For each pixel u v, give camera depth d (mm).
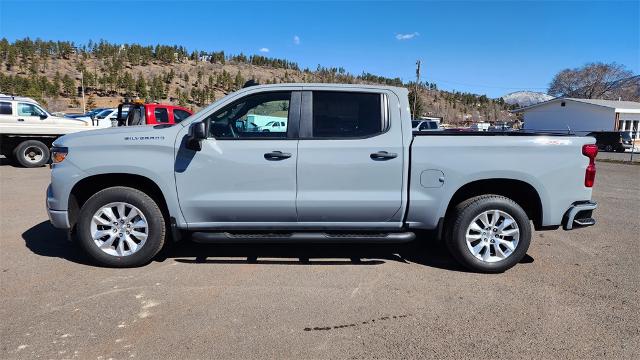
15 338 3184
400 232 4672
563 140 4582
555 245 5762
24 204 7633
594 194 10680
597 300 4008
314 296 3992
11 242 5426
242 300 3881
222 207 4480
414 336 3322
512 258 4629
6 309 3629
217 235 4516
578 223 4672
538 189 4578
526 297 4055
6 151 13195
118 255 4551
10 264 4660
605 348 3199
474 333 3383
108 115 20875
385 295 4047
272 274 4520
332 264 4859
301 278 4426
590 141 4641
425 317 3631
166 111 12148
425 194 4531
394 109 4570
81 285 4141
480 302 3932
